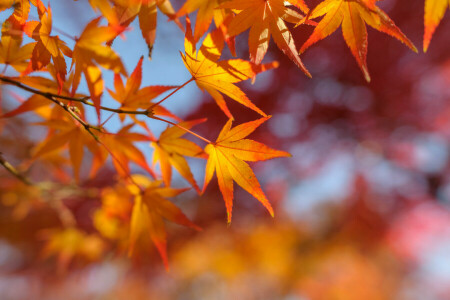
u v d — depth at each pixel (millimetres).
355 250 2182
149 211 644
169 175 644
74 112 618
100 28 588
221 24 588
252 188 604
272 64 589
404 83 1479
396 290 2844
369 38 1436
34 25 591
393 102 1521
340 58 1424
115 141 643
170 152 639
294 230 2248
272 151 599
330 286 2611
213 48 590
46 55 594
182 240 1727
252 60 589
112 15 587
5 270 2084
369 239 1953
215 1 585
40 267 2049
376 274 2553
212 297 2842
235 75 593
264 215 1887
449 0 566
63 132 645
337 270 2506
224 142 605
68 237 802
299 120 1591
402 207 1803
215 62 593
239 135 603
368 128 1606
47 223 1235
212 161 613
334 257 2354
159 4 586
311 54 1397
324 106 1551
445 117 1582
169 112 626
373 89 1493
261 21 590
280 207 1981
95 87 601
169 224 1679
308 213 2320
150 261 1568
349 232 1958
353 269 2490
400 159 1688
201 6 585
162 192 642
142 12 586
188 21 587
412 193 1769
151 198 643
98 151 651
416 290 2998
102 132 621
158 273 2018
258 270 2480
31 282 2160
